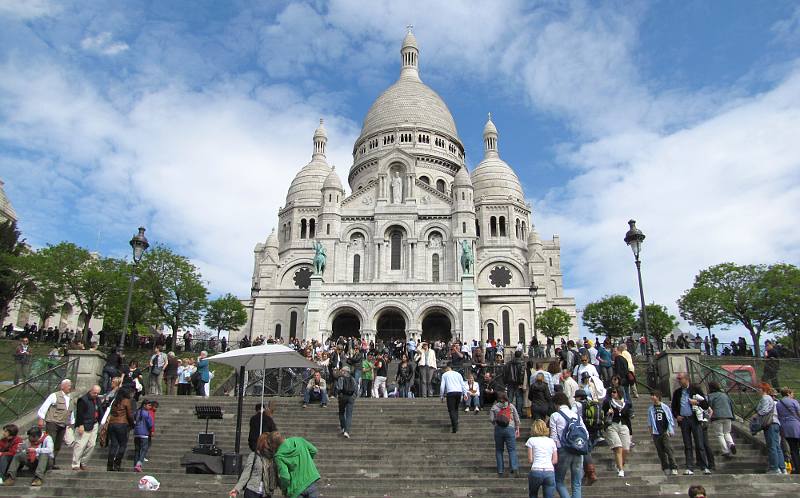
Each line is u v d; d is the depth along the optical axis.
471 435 22.89
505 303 74.62
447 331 67.38
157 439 22.70
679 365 27.27
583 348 28.78
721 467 19.83
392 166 73.69
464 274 62.34
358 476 18.89
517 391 26.02
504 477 18.39
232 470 18.53
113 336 55.66
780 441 18.89
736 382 24.39
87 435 19.30
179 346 56.03
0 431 21.88
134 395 23.11
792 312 58.22
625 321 72.88
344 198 72.94
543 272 79.69
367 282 64.94
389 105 95.75
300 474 12.72
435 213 70.06
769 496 16.52
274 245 82.81
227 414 26.05
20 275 52.25
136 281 53.56
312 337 59.62
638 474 18.62
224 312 70.94
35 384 24.95
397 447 21.67
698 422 19.03
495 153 94.25
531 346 49.34
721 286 63.66
